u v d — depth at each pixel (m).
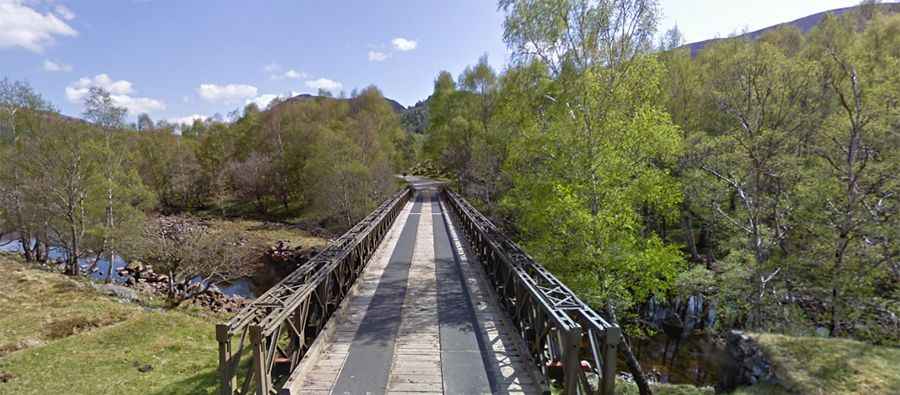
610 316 8.77
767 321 10.81
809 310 11.69
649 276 8.71
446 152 28.92
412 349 4.91
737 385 6.87
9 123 18.48
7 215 18.38
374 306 6.55
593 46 9.25
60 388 6.37
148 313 10.39
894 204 9.66
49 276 13.32
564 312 3.74
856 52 12.42
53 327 9.10
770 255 11.86
